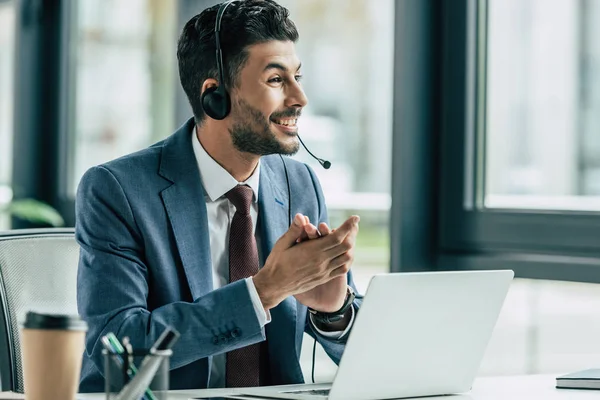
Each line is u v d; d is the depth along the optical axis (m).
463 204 2.98
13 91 4.75
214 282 2.03
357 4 3.31
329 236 1.72
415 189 3.03
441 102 3.04
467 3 2.95
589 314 2.66
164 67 4.21
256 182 2.11
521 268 2.79
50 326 1.34
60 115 4.69
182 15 3.87
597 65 2.71
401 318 1.62
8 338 2.03
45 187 4.78
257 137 1.99
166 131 4.20
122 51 4.43
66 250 2.21
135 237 1.95
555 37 2.80
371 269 3.27
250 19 1.98
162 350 1.25
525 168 2.87
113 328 1.79
